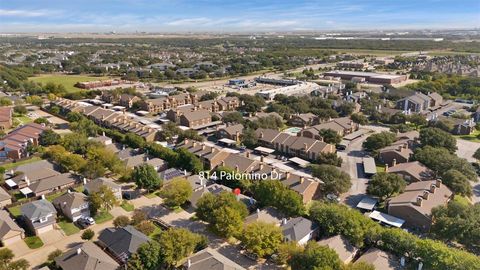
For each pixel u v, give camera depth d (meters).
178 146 140.00
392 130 164.25
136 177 107.12
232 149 147.88
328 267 66.06
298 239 80.50
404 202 93.88
